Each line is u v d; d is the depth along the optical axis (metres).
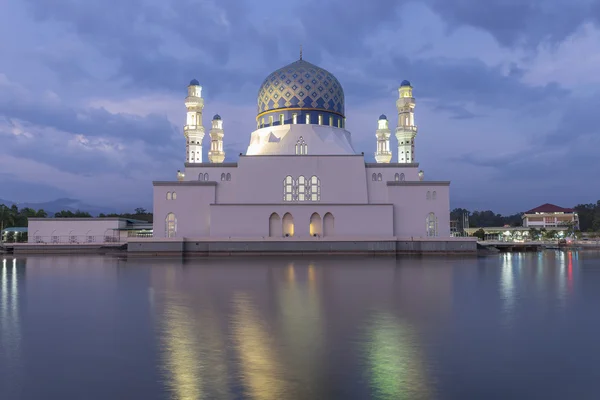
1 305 25.70
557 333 18.64
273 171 81.75
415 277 39.69
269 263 57.22
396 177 83.31
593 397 12.04
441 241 76.75
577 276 41.09
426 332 18.78
